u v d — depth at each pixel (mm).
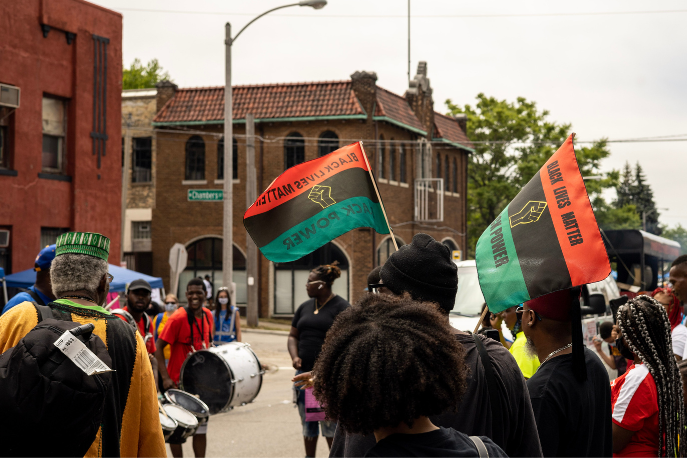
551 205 3141
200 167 32000
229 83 20547
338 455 2578
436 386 1870
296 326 7574
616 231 22578
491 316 4895
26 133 15203
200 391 8242
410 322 1960
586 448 3111
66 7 16047
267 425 9711
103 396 2693
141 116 33000
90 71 16688
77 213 16312
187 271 32094
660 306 3725
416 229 33469
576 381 3121
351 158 4387
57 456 2598
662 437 3602
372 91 30016
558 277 3004
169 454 7871
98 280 3398
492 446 1996
